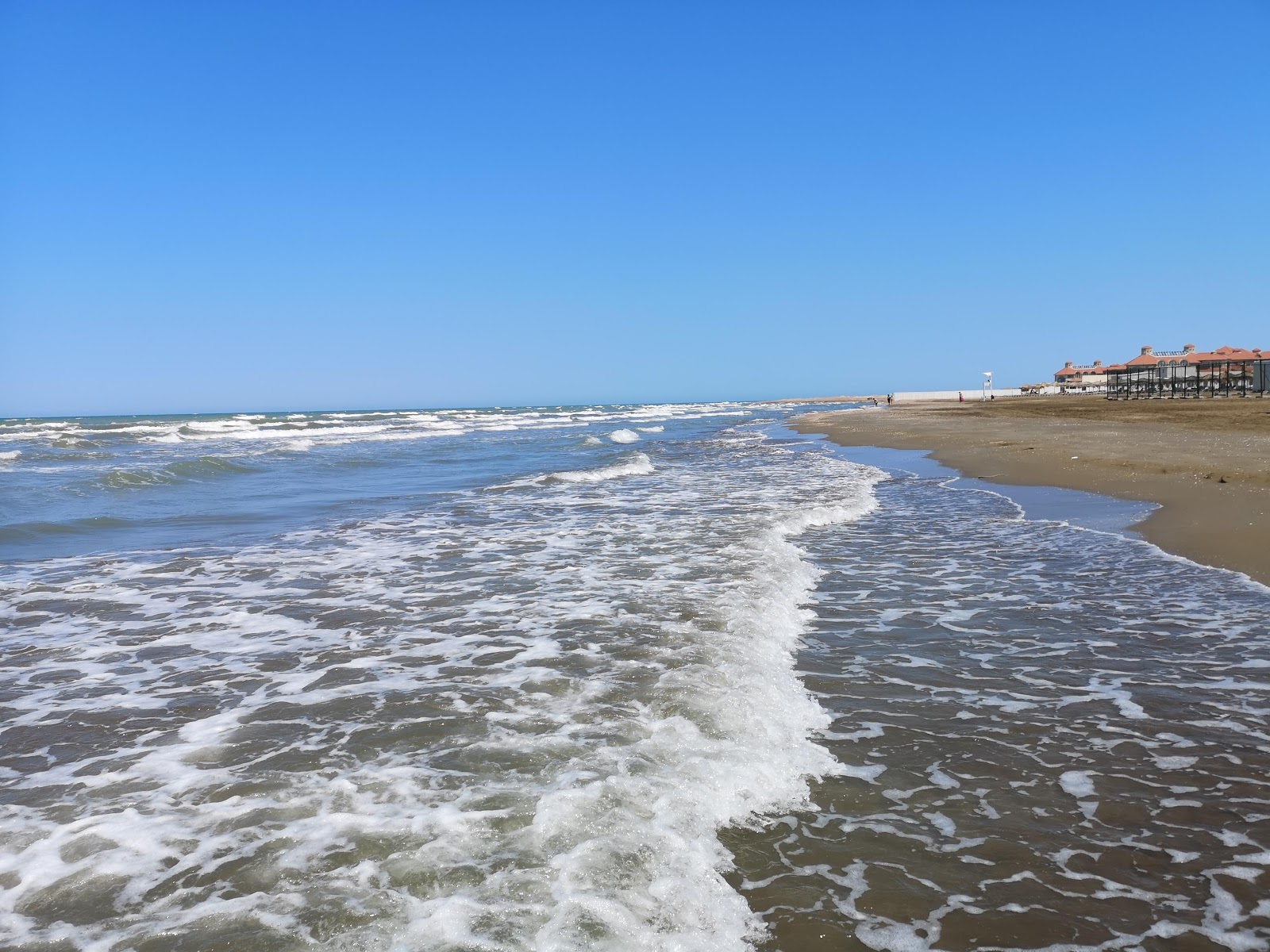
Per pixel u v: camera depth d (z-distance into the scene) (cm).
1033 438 2597
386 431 5156
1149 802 396
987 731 480
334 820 372
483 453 3011
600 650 616
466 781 408
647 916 305
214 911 308
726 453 2877
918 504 1423
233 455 2820
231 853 348
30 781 420
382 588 847
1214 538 973
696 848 351
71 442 3647
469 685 549
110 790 408
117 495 1664
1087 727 483
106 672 596
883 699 532
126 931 297
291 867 336
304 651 641
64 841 360
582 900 312
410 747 452
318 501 1581
